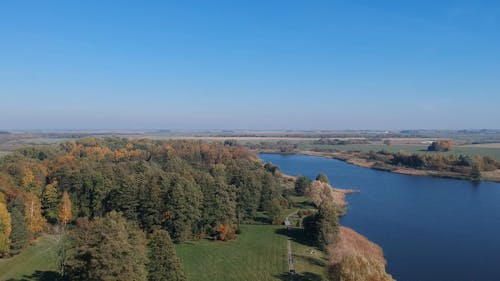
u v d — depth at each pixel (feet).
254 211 408.05
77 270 192.85
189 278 252.42
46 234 321.11
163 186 333.01
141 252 208.23
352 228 394.11
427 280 277.03
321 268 277.64
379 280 221.87
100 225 204.95
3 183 337.11
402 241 357.00
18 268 255.09
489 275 285.43
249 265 277.64
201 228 345.31
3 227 268.82
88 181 356.79
